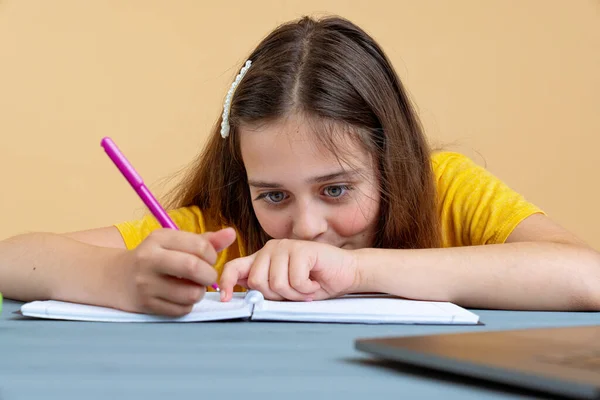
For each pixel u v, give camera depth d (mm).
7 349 486
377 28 2334
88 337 551
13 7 2184
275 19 2297
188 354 466
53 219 2203
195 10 2264
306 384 369
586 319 710
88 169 2221
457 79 2363
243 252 1252
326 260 785
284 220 1005
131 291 682
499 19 2375
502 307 816
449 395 344
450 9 2355
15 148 2184
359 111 1011
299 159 959
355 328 618
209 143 1262
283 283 763
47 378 382
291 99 966
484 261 823
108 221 2229
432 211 1141
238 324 648
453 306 717
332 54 1033
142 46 2240
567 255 840
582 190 2422
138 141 2240
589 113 2418
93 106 2221
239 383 371
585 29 2408
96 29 2221
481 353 376
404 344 406
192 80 2262
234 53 2281
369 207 1030
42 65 2199
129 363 431
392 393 349
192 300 659
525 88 2391
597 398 297
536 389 324
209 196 1264
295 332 586
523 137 2393
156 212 779
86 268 752
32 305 702
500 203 1097
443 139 2359
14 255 846
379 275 803
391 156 1054
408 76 2344
